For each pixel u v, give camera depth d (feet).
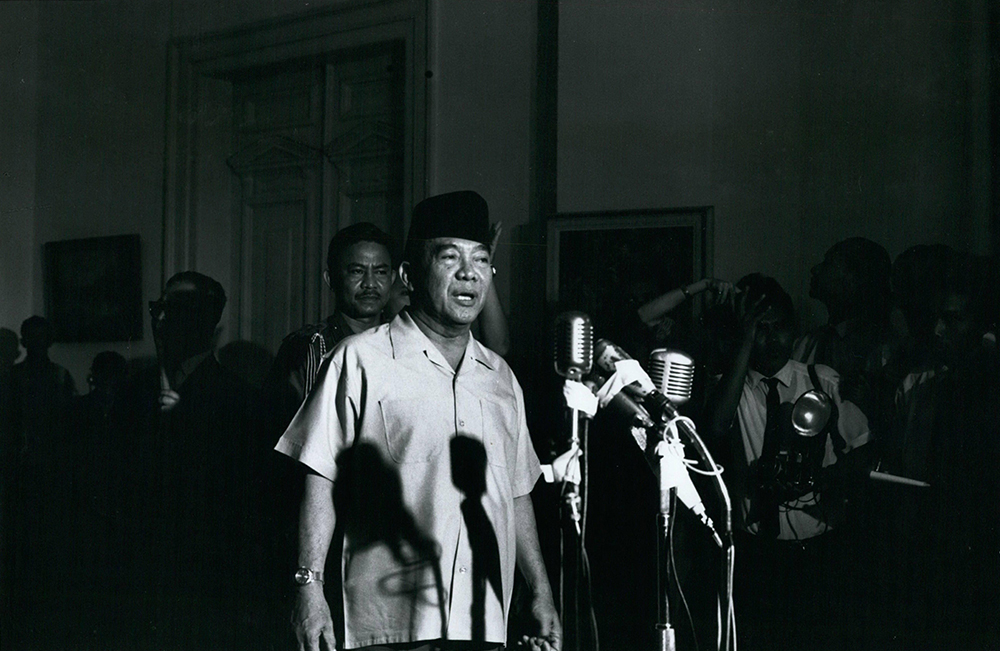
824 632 10.07
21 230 16.56
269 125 15.10
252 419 12.35
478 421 7.02
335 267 10.80
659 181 11.96
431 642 6.77
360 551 6.72
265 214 15.08
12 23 16.76
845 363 10.88
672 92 11.98
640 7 12.17
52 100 16.58
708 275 11.54
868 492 10.23
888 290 10.96
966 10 10.90
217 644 12.34
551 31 12.74
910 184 11.05
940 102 10.98
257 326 15.01
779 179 11.50
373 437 6.81
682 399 6.52
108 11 16.28
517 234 12.65
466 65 13.16
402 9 13.55
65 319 16.19
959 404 10.32
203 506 12.82
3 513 14.85
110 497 14.15
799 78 11.51
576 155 12.32
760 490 10.23
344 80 14.47
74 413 15.33
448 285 6.95
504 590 6.91
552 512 10.30
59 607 14.14
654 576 9.82
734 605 10.19
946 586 10.01
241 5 15.03
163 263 15.48
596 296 11.94
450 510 6.77
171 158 15.51
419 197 13.26
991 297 10.58
